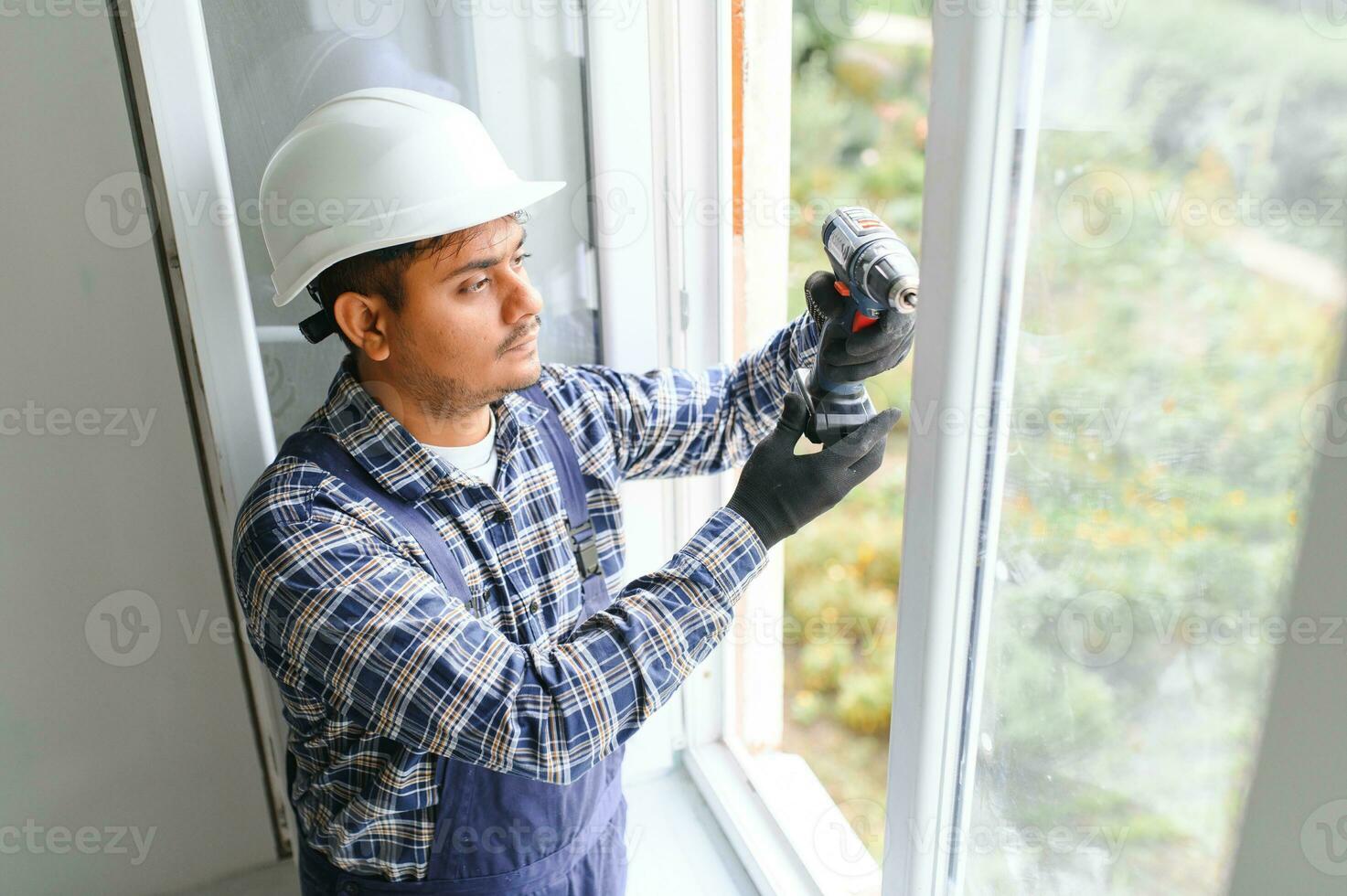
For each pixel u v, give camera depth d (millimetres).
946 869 846
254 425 1208
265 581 830
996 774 776
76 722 1354
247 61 1142
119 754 1389
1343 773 455
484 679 786
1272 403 491
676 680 821
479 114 1228
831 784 1952
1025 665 716
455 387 905
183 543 1305
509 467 982
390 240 829
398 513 901
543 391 1063
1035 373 644
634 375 1125
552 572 1007
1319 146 446
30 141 1082
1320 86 441
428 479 915
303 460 898
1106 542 619
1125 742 640
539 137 1258
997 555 716
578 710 787
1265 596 517
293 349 1277
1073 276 600
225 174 1108
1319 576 449
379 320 892
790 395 869
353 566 818
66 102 1071
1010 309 647
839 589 2264
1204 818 590
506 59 1212
